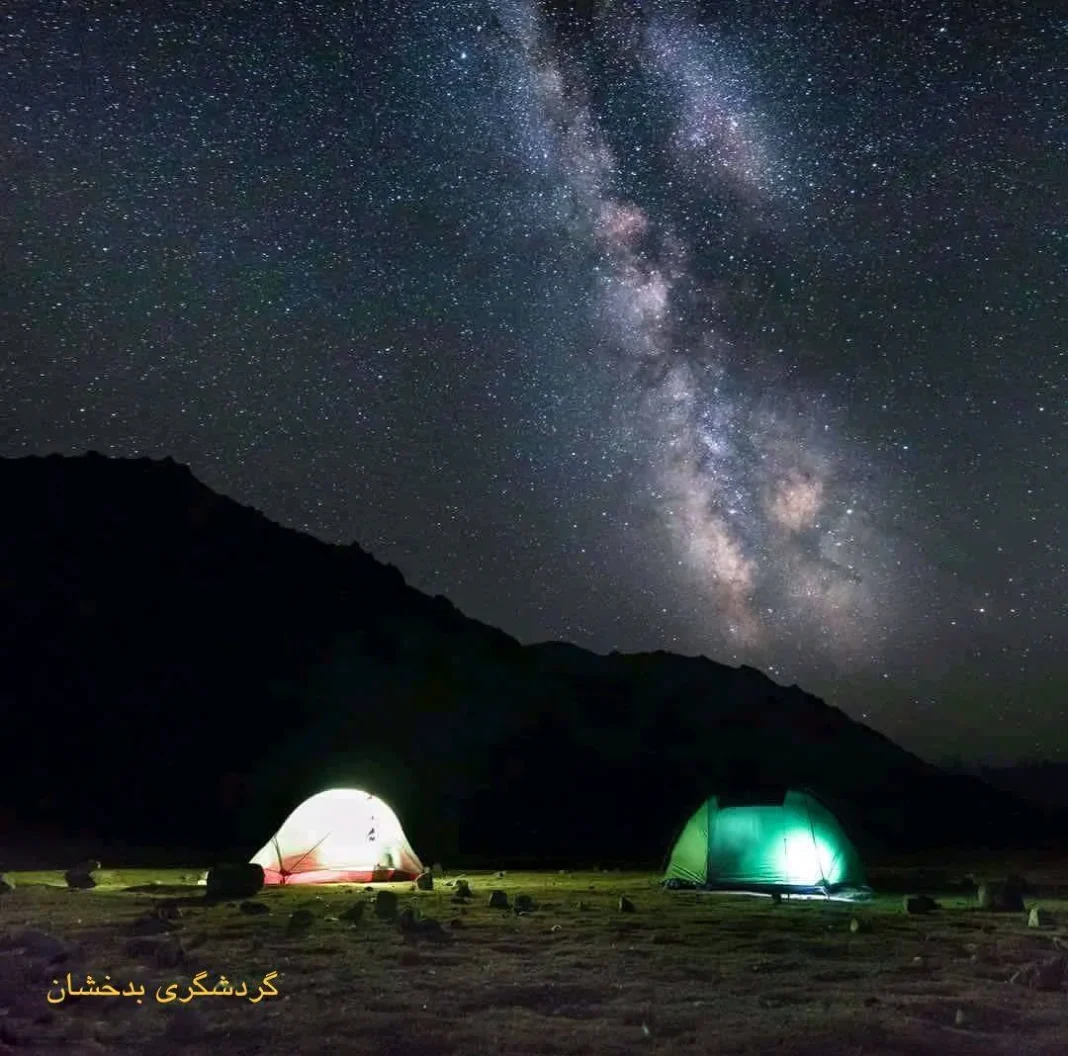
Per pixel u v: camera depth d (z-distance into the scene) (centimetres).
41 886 1977
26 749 4684
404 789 4947
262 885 1877
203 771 4947
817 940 1264
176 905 1620
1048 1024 810
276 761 5212
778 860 1916
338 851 2202
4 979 933
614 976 1005
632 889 2025
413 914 1347
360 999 883
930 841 4625
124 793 4553
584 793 5200
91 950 1123
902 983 976
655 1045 732
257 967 1030
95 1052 702
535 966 1060
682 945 1222
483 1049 718
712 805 2025
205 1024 771
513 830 4400
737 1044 732
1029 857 3594
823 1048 722
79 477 7456
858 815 5016
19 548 6444
